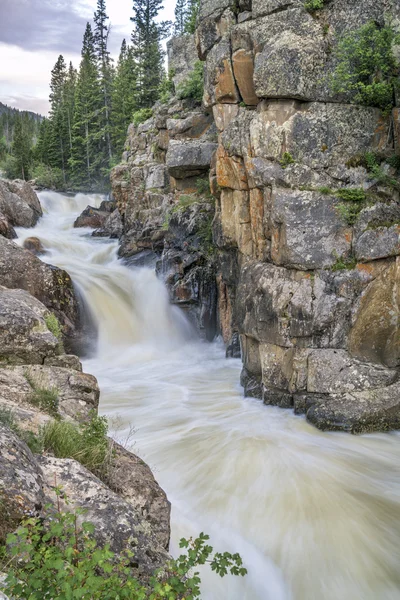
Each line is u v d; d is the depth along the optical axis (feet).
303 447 32.09
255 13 40.01
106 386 47.09
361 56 36.06
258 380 42.11
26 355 30.78
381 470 29.32
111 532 15.08
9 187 92.89
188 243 63.16
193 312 62.39
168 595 11.62
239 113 43.62
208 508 25.41
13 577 11.16
